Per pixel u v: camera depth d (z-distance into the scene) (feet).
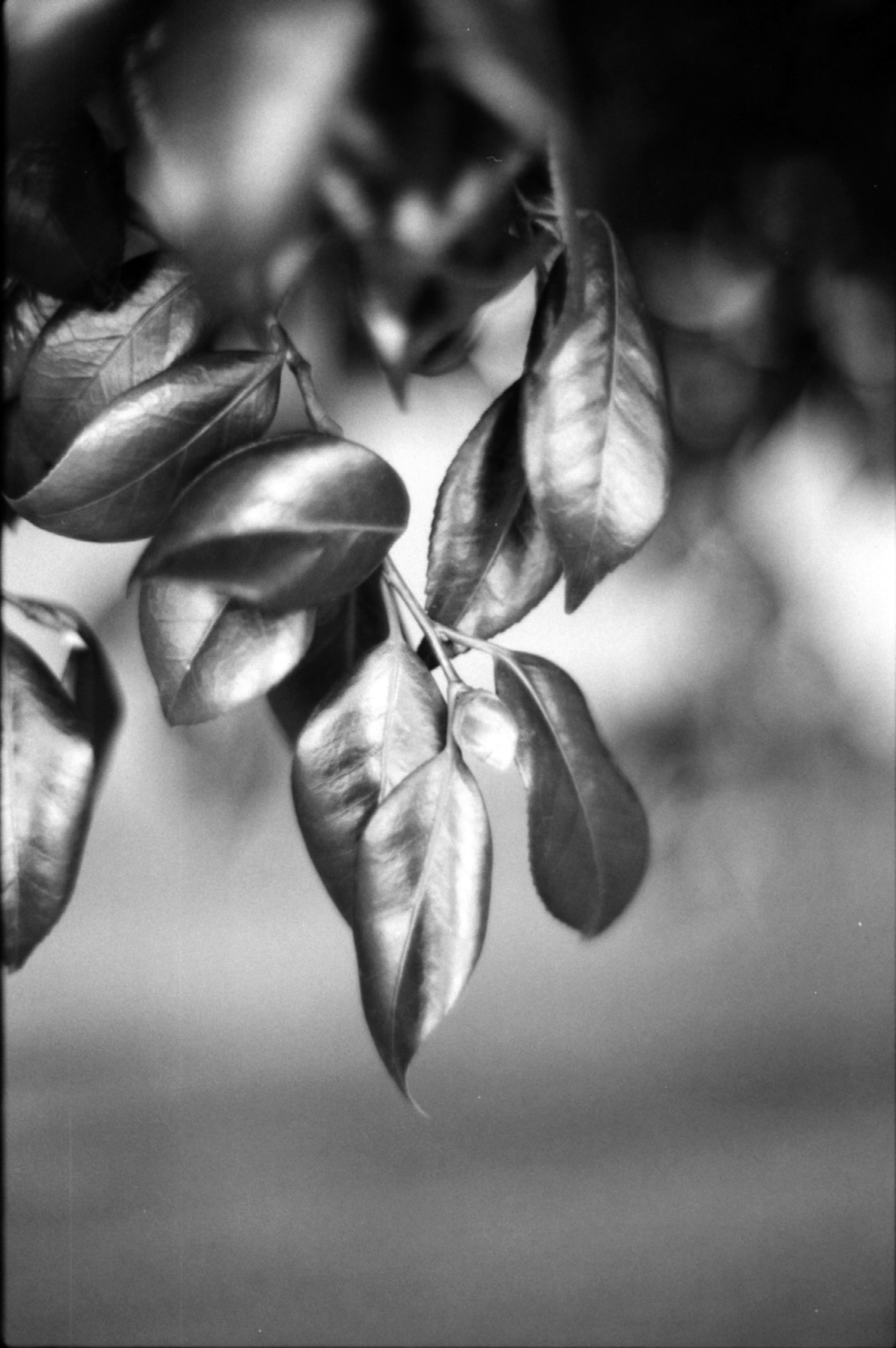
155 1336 6.40
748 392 3.97
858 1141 8.62
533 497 2.01
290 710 2.18
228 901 9.84
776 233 3.54
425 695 2.06
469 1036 10.44
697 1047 9.86
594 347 2.02
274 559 1.91
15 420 2.18
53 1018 9.16
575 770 2.07
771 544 4.71
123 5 1.62
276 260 1.60
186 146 1.58
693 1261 7.29
